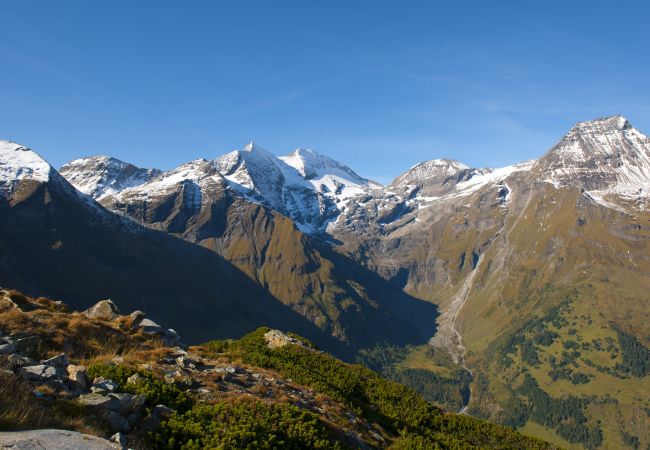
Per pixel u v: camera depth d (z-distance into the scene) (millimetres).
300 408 28047
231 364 33594
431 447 31984
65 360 21859
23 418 14727
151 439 17969
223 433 19719
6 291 30953
